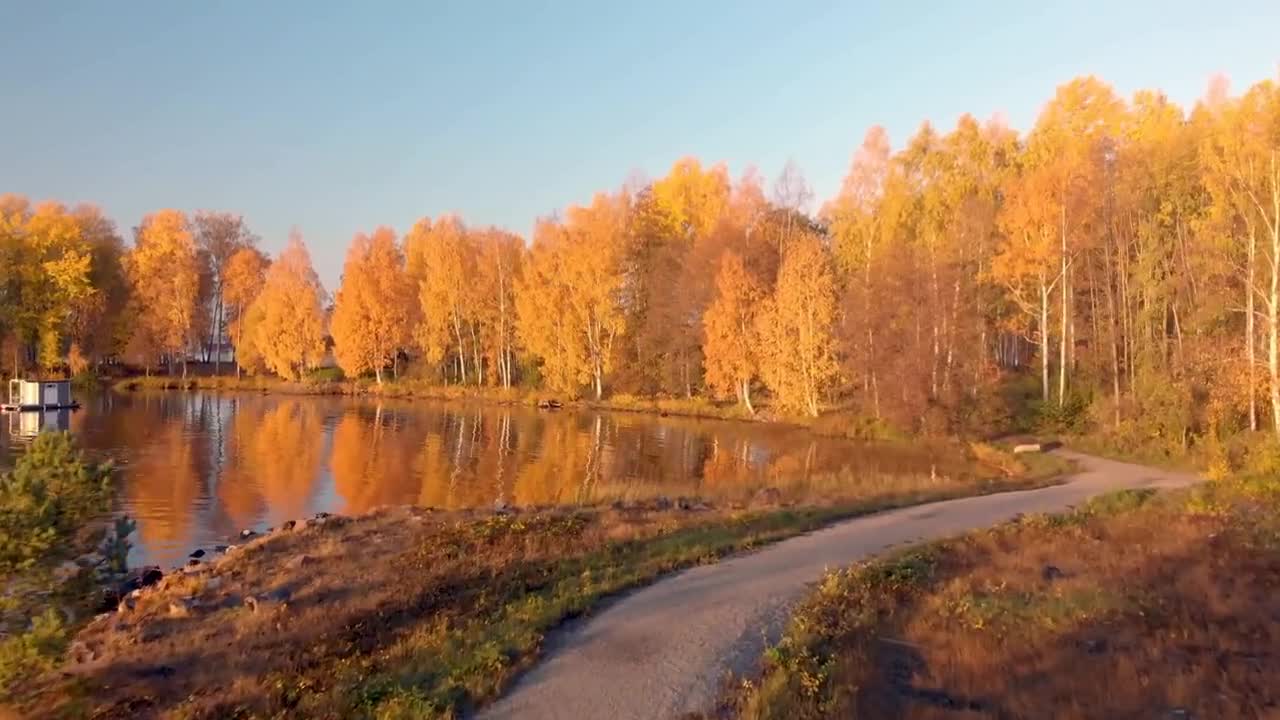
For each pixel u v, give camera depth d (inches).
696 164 2687.0
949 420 1487.5
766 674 361.4
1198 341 1165.1
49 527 340.8
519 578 558.9
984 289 1680.6
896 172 1891.0
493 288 2583.7
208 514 914.7
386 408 2191.2
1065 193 1435.8
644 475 1194.6
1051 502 829.2
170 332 2721.5
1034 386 1663.4
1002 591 482.0
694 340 2183.8
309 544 699.4
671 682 358.3
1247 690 336.2
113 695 382.3
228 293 3043.8
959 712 315.6
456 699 341.7
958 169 2042.3
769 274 2082.9
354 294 2667.3
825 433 1701.5
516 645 405.1
